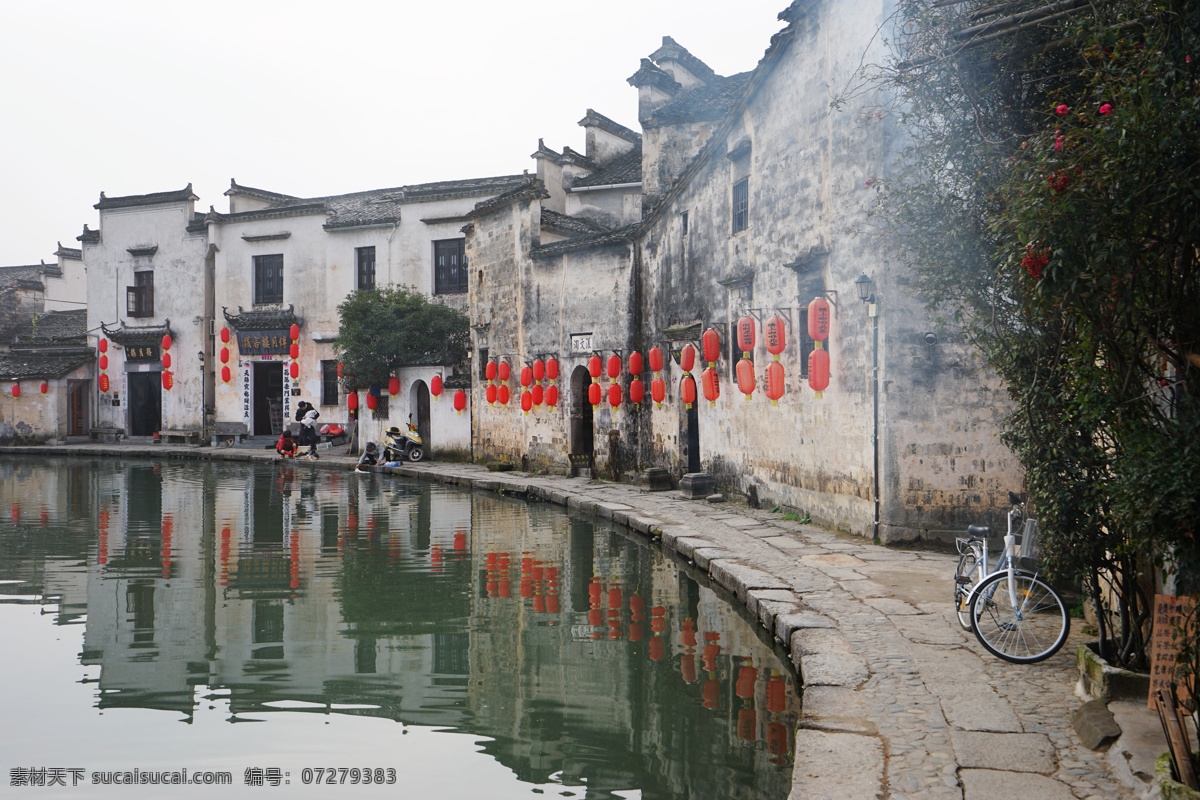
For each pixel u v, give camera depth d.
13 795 4.75
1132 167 3.47
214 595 9.40
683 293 16.33
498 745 5.45
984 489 9.45
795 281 11.93
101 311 33.19
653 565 10.61
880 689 5.24
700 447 16.03
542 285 20.59
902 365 9.66
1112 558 5.09
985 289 5.69
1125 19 4.05
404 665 7.04
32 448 29.45
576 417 19.95
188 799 4.68
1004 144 5.51
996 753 4.27
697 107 17.83
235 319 30.11
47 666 7.05
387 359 25.23
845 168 10.43
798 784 3.96
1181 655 3.59
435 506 16.39
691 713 5.91
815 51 11.17
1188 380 3.70
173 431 31.61
